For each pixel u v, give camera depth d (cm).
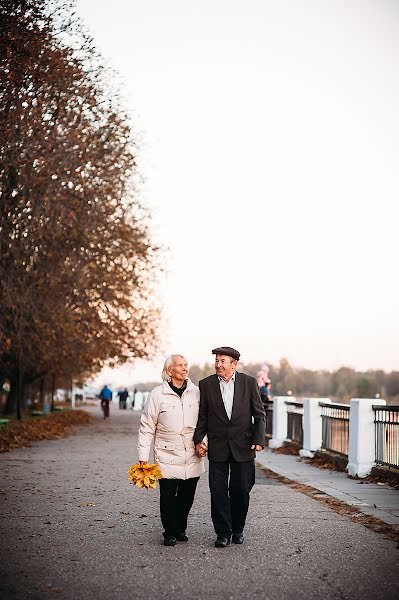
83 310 3048
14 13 1917
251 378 805
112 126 2658
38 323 2673
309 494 1205
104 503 1084
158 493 1198
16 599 583
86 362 3478
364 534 849
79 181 2489
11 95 2089
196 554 744
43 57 2127
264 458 1905
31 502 1089
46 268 2656
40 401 4806
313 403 1862
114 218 3064
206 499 1145
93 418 4681
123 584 629
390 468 1370
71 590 610
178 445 788
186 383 801
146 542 802
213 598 589
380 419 1413
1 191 2302
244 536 836
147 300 3553
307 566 695
